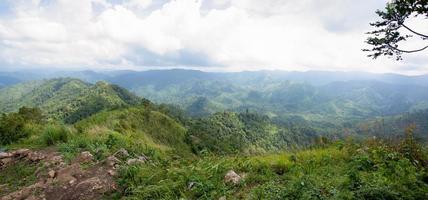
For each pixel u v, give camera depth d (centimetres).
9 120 1444
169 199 612
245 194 602
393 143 871
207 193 615
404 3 564
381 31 633
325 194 545
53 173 764
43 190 689
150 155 1025
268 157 898
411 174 617
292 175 679
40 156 926
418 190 555
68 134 1183
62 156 895
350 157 805
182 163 897
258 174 724
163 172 770
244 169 766
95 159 862
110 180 725
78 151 952
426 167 713
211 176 699
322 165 766
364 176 622
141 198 628
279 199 531
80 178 738
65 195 668
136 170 766
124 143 1085
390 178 618
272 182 627
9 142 1320
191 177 689
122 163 829
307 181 574
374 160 725
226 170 750
